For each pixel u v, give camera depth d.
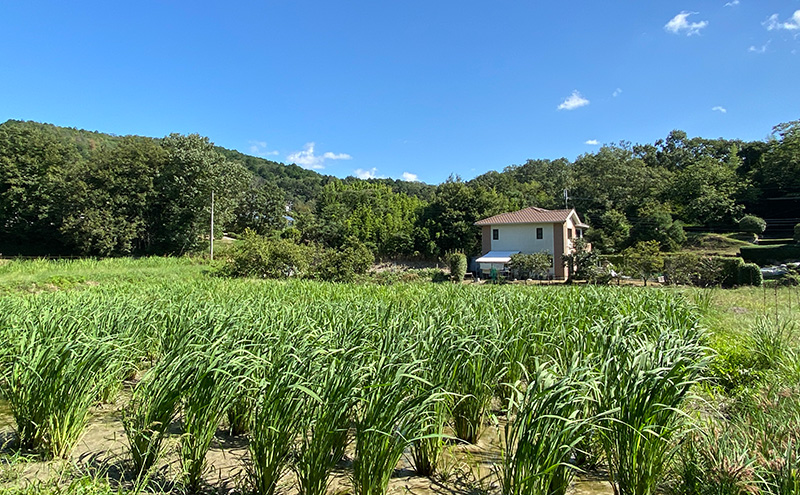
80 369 4.14
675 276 23.31
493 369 4.60
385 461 3.15
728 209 44.00
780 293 15.95
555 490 3.10
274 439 3.27
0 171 39.19
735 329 7.90
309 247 25.19
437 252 44.41
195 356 3.77
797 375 5.07
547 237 34.72
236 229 60.25
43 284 17.31
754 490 2.64
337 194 67.69
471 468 3.82
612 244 37.97
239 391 3.76
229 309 6.98
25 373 4.17
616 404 3.21
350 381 3.24
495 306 7.63
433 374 4.07
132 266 27.11
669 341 4.09
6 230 39.50
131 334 6.36
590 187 50.81
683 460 3.14
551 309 7.12
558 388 2.88
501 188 64.38
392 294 11.84
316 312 6.91
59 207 37.69
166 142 43.22
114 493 3.05
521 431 2.97
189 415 3.54
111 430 4.77
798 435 3.18
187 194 40.19
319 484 3.21
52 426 3.97
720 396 5.05
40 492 3.01
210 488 3.55
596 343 4.91
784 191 44.78
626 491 3.13
